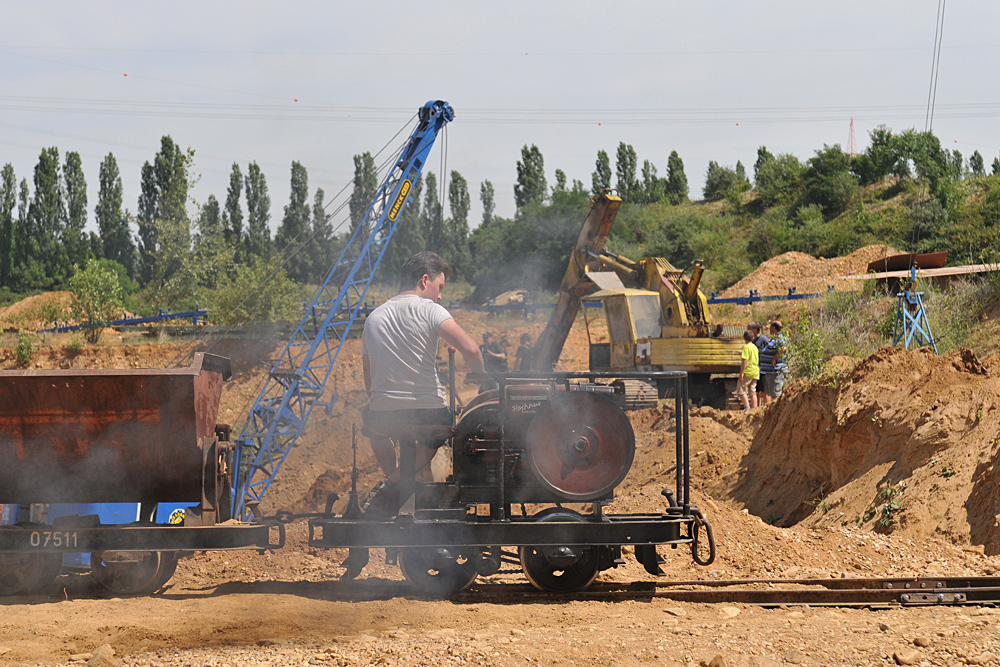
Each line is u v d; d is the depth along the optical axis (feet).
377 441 19.98
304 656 14.83
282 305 89.35
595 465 19.79
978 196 140.26
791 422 40.24
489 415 20.36
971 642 15.69
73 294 100.99
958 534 25.35
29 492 21.20
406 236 206.59
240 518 45.19
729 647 15.48
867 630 16.74
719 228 167.73
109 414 20.25
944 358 35.35
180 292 114.83
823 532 25.36
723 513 25.55
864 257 115.24
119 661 14.75
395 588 20.31
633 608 18.69
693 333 56.59
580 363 89.35
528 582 20.93
